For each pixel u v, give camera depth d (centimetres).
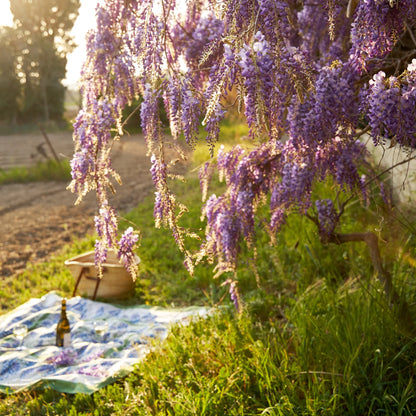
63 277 599
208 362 342
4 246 777
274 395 289
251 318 407
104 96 250
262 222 331
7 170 1688
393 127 197
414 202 404
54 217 974
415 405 257
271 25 193
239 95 188
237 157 326
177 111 220
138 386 343
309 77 208
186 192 995
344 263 463
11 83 4588
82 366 387
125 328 458
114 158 1712
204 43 288
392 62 263
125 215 924
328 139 222
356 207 514
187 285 554
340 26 289
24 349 423
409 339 290
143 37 220
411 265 358
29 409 340
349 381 266
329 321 322
